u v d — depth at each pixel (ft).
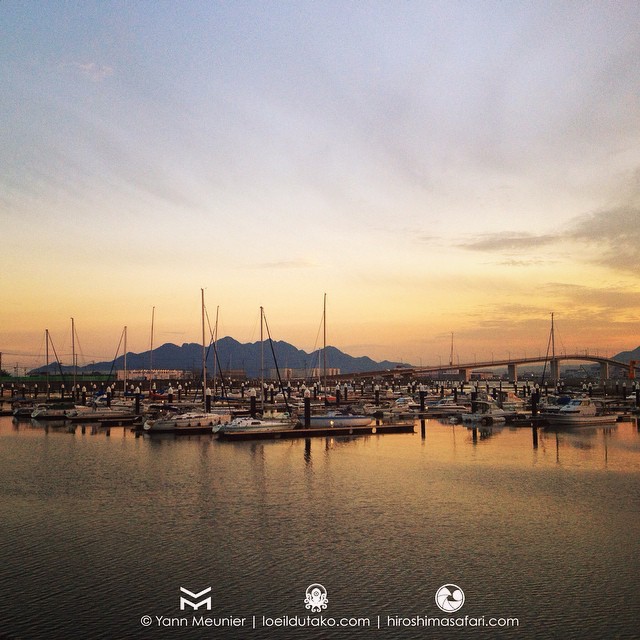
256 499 132.57
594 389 624.59
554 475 158.51
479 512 120.88
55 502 130.62
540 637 71.46
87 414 300.81
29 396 486.79
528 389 523.29
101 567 92.12
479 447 209.97
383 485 146.20
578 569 90.74
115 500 132.26
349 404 369.50
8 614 76.89
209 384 521.65
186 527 111.55
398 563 93.25
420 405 348.79
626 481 150.71
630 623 74.43
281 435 233.76
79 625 74.28
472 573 89.35
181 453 196.95
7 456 192.65
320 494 136.87
